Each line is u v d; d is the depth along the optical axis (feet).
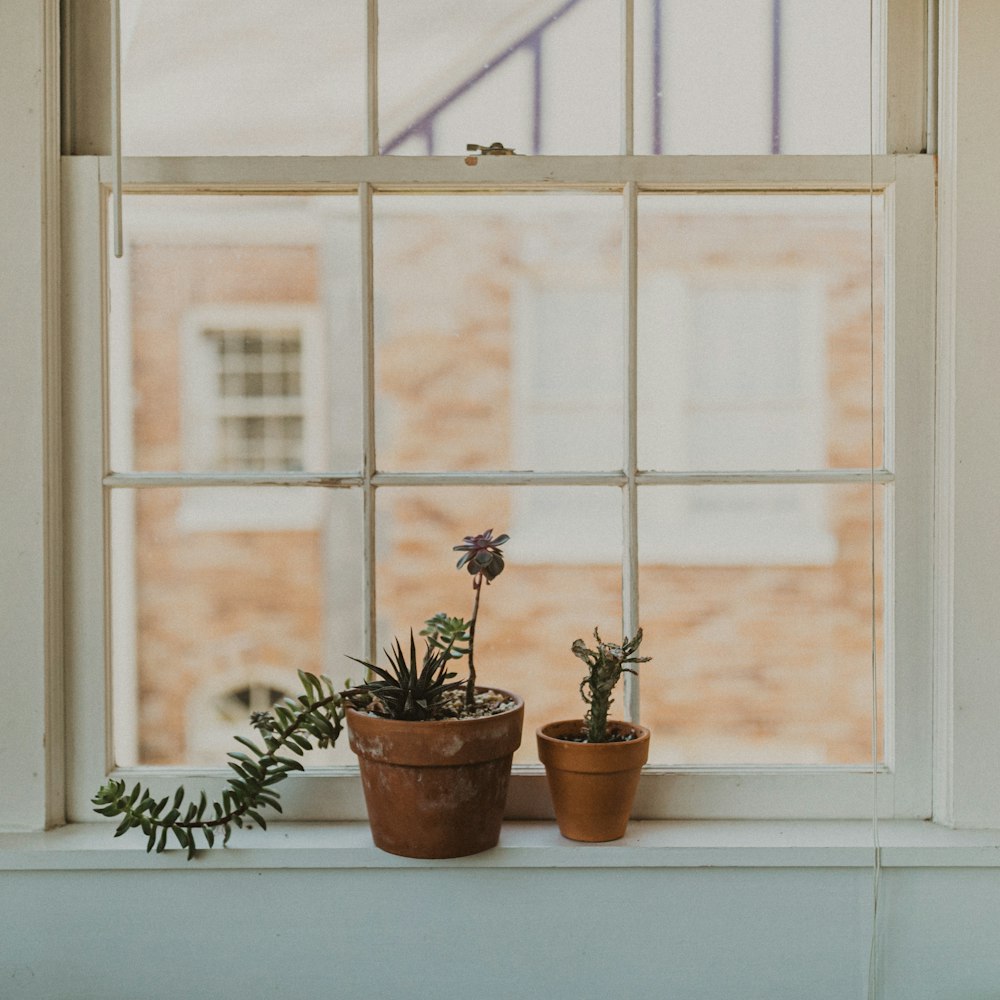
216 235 15.98
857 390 16.76
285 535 15.58
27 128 4.30
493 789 4.13
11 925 4.22
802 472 4.55
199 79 11.66
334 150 12.03
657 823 4.52
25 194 4.30
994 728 4.38
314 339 16.12
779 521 17.10
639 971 4.27
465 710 4.23
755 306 17.40
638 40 6.45
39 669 4.36
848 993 4.27
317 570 15.61
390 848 4.16
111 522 4.62
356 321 16.02
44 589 4.35
